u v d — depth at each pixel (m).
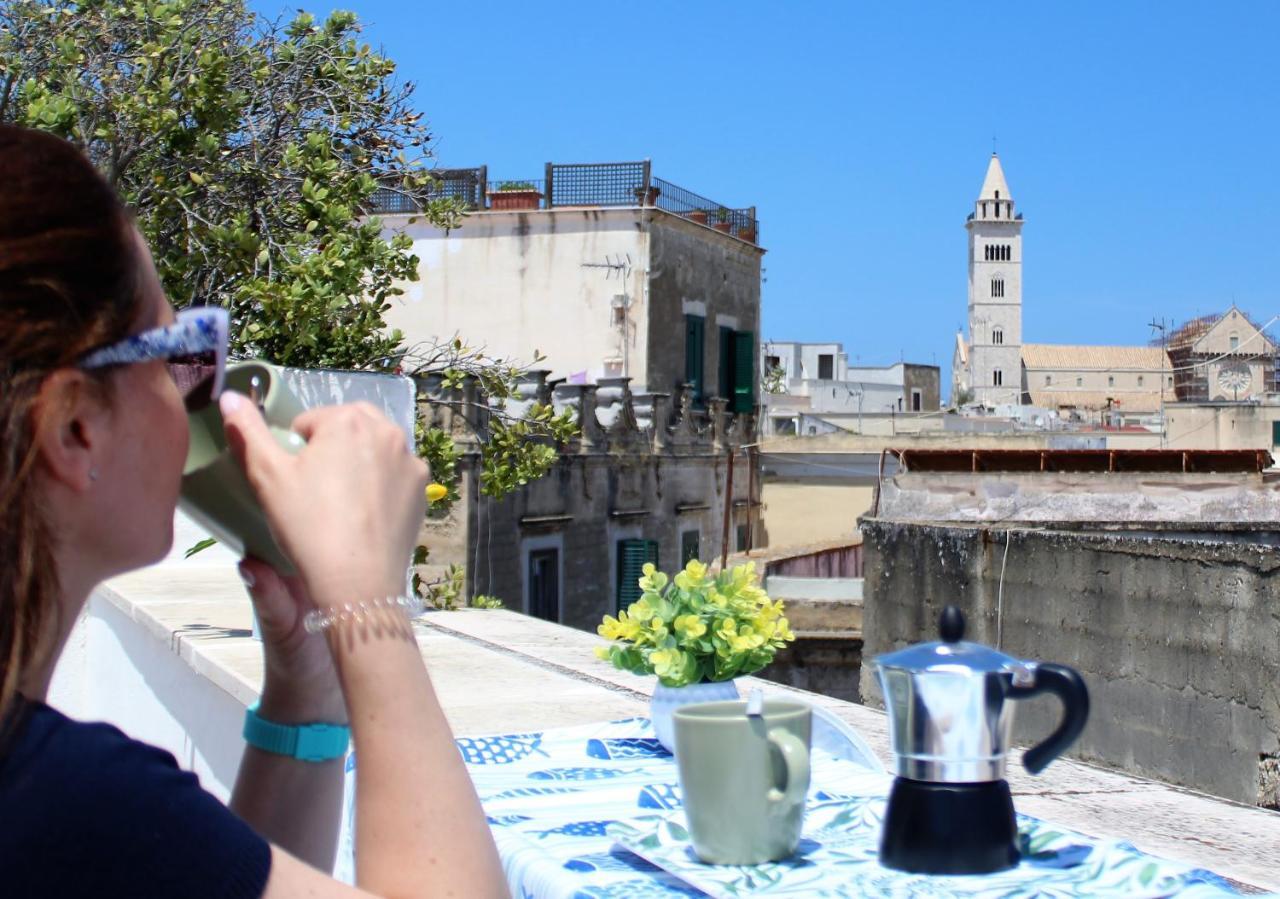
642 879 1.90
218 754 4.34
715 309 33.12
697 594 2.78
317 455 1.18
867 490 36.84
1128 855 1.86
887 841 1.88
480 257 30.25
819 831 2.10
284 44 9.91
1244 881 2.15
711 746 1.90
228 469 1.24
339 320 9.70
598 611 26.61
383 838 1.10
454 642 5.31
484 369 11.87
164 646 5.12
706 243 32.50
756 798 1.89
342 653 1.14
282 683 1.41
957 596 10.17
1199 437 47.75
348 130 9.99
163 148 9.35
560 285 29.83
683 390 30.72
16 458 0.99
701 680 2.75
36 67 9.14
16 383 0.99
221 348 1.09
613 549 27.22
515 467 12.06
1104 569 8.52
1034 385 167.38
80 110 9.00
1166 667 7.90
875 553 11.34
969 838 1.83
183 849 0.95
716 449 32.28
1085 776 3.09
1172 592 7.89
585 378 28.64
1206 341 94.38
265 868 0.99
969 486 15.05
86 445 1.03
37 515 1.00
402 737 1.12
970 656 1.87
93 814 0.94
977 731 1.84
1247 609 7.27
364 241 9.60
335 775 1.44
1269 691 7.09
